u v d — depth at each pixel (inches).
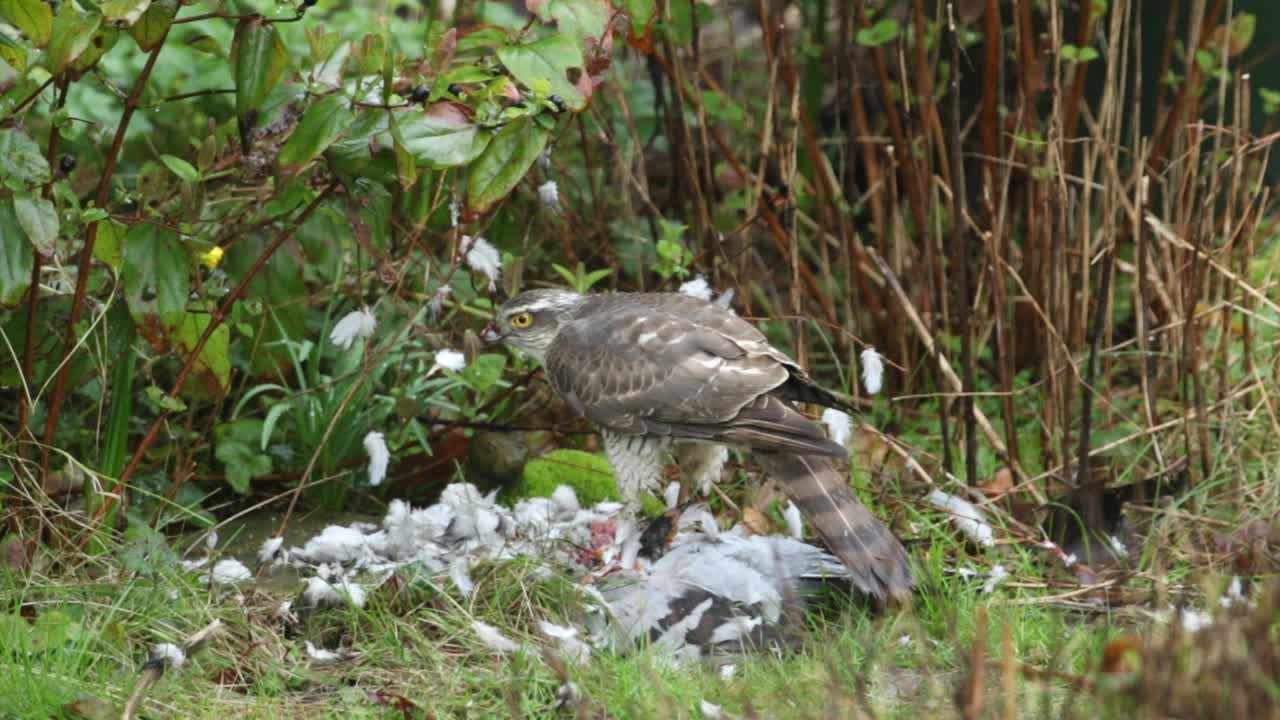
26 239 352.8
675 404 372.5
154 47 359.9
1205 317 459.2
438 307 424.8
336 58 370.0
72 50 335.3
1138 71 442.0
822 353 520.7
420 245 430.3
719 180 513.0
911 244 507.2
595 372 384.8
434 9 471.8
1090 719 264.8
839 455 350.9
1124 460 452.4
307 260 445.7
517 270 448.8
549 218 506.3
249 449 433.1
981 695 273.3
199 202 370.0
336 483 448.8
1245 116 463.8
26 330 396.5
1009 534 411.2
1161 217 507.8
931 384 483.8
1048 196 454.0
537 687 324.8
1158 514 412.2
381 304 462.0
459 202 422.9
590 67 374.6
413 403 431.8
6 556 366.3
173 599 359.9
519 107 364.2
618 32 388.2
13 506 387.5
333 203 406.6
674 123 508.7
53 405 380.8
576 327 396.5
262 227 414.6
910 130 483.2
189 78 525.3
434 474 463.2
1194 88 473.4
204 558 406.6
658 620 356.5
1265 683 249.6
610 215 541.0
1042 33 504.1
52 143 367.6
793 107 470.3
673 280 498.0
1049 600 366.9
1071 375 428.1
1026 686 305.4
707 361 373.7
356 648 346.6
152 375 448.8
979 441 473.1
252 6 394.9
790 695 308.8
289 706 324.8
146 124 505.0
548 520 398.6
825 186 509.4
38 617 348.2
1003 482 447.8
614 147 501.4
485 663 341.1
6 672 317.4
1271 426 438.0
